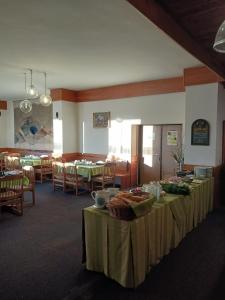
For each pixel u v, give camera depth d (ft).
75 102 25.38
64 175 20.12
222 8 7.87
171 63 15.14
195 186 12.84
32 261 9.56
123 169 22.06
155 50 12.76
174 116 19.25
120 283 7.97
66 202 17.56
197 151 16.47
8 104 31.71
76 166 19.56
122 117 22.24
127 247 7.68
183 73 16.98
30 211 15.57
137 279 7.88
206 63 11.34
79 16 9.12
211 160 15.99
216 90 15.51
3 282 8.21
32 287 7.95
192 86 16.37
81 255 10.03
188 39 9.61
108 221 8.15
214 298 7.51
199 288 7.97
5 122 31.91
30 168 17.07
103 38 11.21
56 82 20.92
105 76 18.70
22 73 17.58
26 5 8.36
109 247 8.19
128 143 22.00
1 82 20.51
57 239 11.52
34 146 29.01
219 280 8.39
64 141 24.49
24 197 18.70
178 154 19.15
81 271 8.87
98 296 7.54
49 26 10.00
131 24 9.76
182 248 10.64
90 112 24.49
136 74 18.03
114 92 22.58
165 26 8.06
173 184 11.51
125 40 11.41
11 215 14.84
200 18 8.52
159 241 9.20
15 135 31.09
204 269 9.06
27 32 10.59
